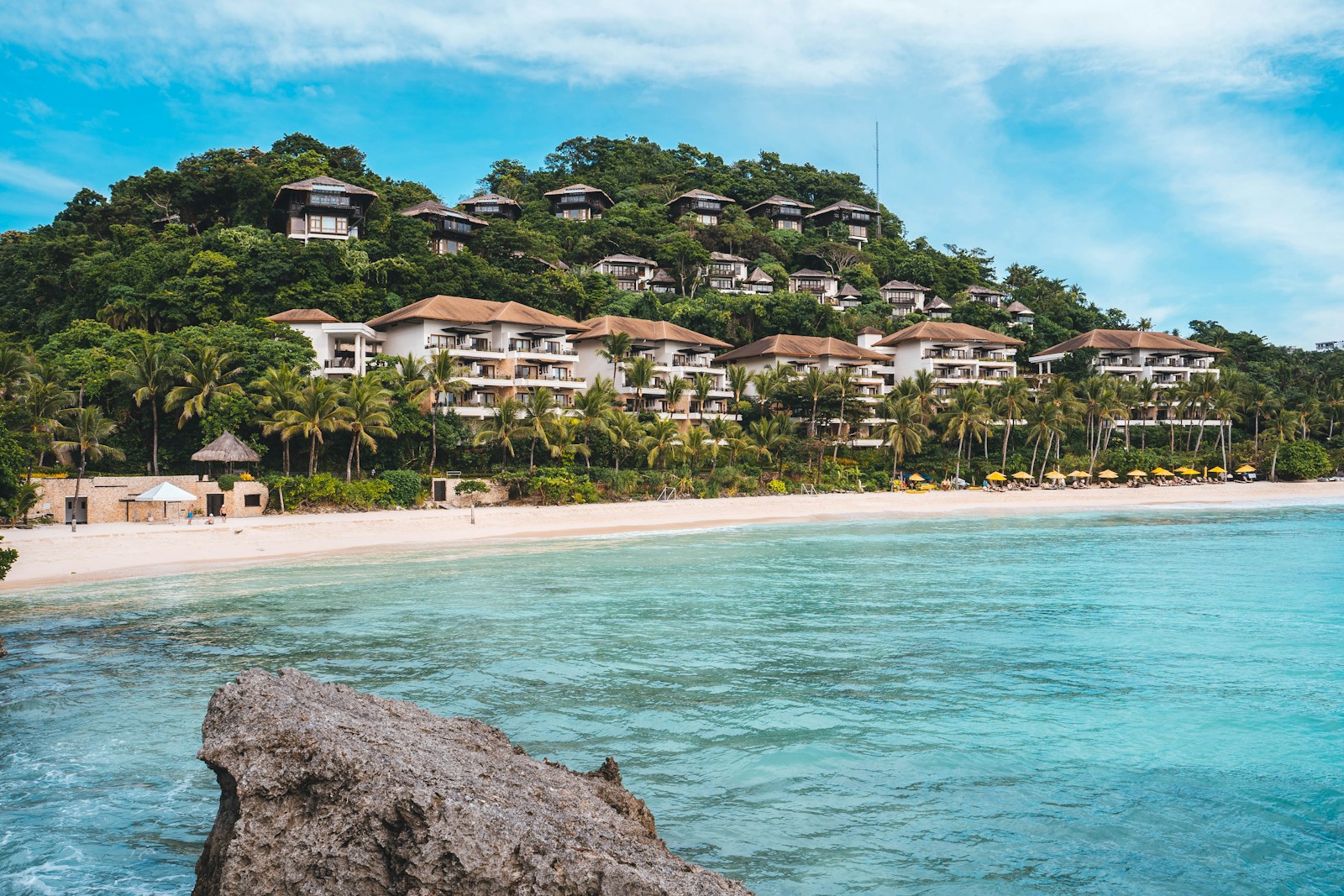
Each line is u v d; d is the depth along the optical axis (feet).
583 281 364.79
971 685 65.62
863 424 331.77
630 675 68.18
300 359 227.61
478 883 21.86
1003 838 40.52
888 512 243.19
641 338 312.09
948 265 537.65
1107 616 92.89
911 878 36.83
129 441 201.05
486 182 539.29
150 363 195.83
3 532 151.23
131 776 47.32
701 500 242.99
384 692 63.21
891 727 55.88
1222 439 349.00
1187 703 61.05
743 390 322.14
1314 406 363.35
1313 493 301.84
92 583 117.19
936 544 166.09
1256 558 144.15
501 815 23.47
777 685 65.36
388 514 189.67
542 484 222.89
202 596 105.91
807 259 493.36
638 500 241.76
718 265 440.04
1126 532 190.08
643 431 255.09
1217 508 259.19
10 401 170.50
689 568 131.23
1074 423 328.90
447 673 68.54
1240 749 52.01
